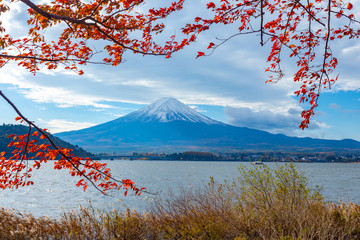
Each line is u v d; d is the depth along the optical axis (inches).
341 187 1988.2
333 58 201.0
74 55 266.1
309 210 253.6
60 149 224.5
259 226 238.7
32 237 270.2
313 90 193.6
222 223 243.9
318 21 186.7
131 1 212.1
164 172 4453.7
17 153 213.6
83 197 1427.2
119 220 272.1
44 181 2704.2
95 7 211.5
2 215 309.7
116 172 4227.4
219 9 198.5
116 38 249.8
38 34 228.8
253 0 182.9
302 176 268.7
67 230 277.7
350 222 240.7
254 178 270.4
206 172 4500.5
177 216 256.1
